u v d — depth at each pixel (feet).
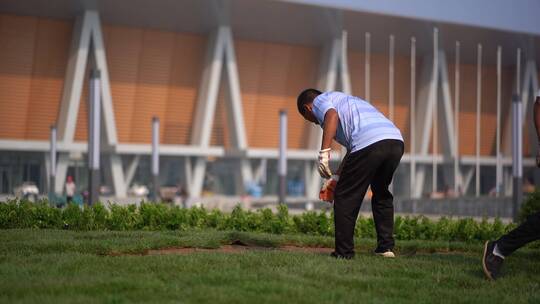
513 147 125.90
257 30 257.75
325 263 29.50
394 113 298.97
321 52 274.98
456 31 279.69
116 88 254.27
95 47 235.61
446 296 24.14
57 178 243.60
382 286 25.43
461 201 174.29
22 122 245.86
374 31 269.44
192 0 239.71
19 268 27.02
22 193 207.82
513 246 27.68
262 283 24.54
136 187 259.19
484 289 25.55
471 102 313.12
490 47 293.84
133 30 246.88
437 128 302.45
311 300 22.20
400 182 301.63
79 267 27.61
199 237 39.06
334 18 258.98
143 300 21.88
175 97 263.70
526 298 24.09
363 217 52.54
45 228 49.29
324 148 31.60
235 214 53.57
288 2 245.86
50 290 22.95
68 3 230.27
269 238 41.01
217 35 250.16
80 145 240.32
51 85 245.45
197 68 262.26
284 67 275.80
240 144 260.42
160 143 265.75
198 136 259.80
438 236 51.47
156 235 41.63
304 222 52.11
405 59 291.58
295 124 286.46
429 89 290.76
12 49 236.63
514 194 125.29
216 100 265.34
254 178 277.44
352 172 32.01
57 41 240.53
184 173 266.57
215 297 22.21
